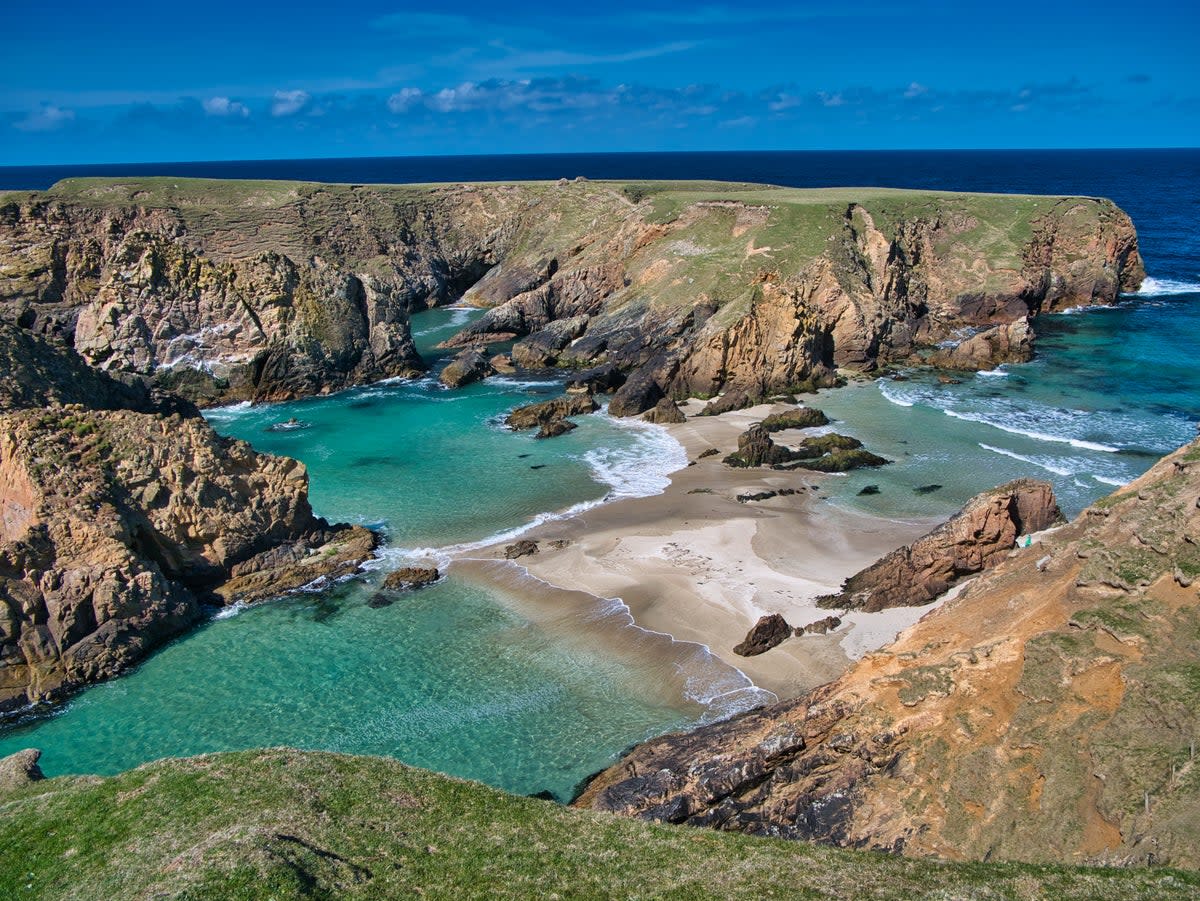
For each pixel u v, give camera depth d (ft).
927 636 79.25
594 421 209.67
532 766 89.04
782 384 224.12
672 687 100.99
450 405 226.58
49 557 110.42
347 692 103.09
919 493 152.97
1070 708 62.13
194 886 50.44
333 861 54.85
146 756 92.79
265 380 233.76
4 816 64.03
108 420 126.11
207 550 128.77
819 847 58.90
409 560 136.36
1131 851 52.03
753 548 133.49
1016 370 231.71
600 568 129.80
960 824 61.57
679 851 58.34
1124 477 153.28
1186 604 63.05
